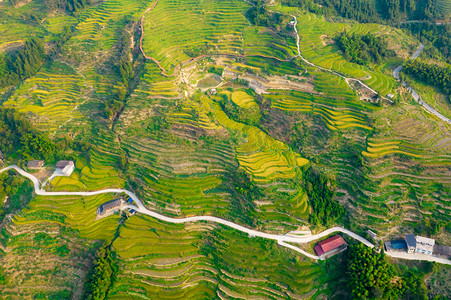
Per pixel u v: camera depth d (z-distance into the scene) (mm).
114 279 56031
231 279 55031
